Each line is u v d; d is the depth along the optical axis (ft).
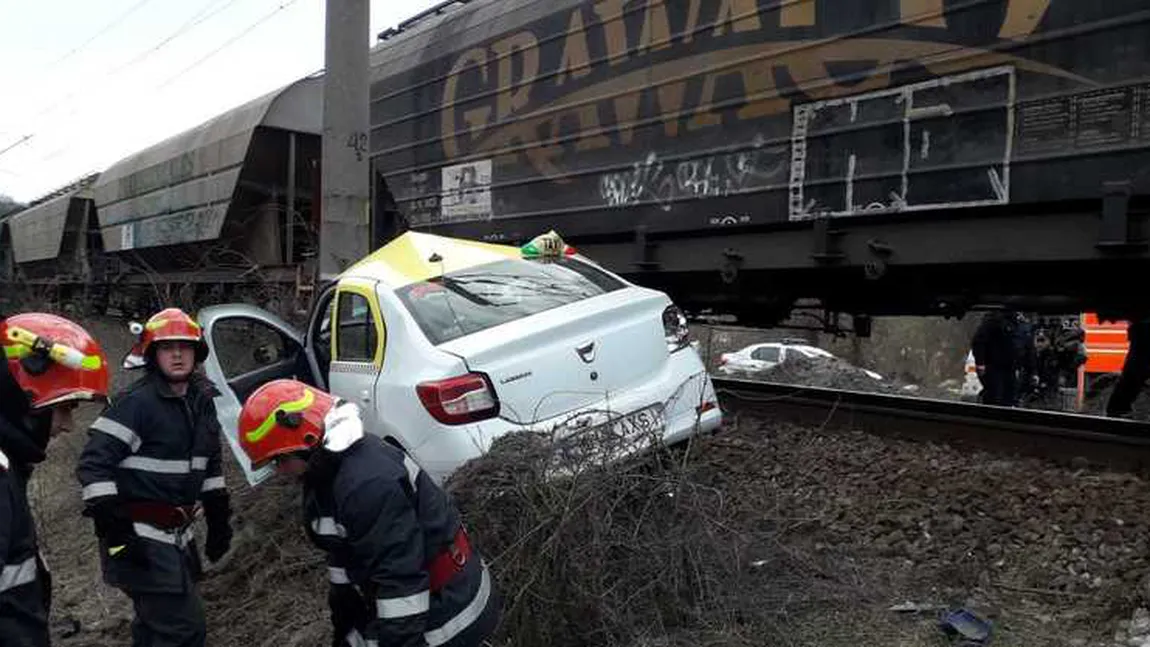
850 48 19.51
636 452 13.51
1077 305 19.89
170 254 49.67
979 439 19.93
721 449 21.42
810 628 12.60
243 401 19.30
